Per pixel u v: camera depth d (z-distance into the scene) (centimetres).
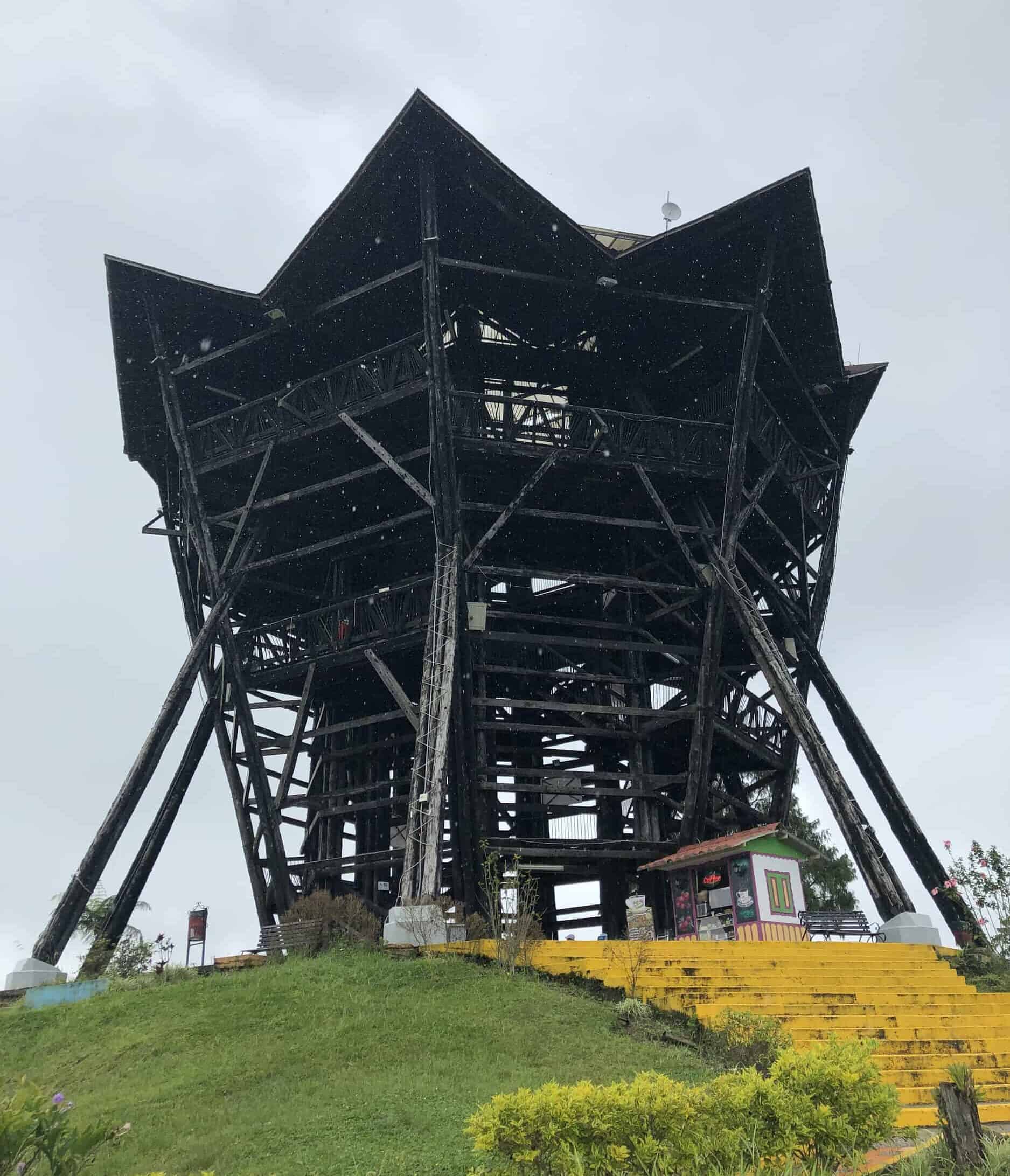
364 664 2956
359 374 2853
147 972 1994
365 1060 1263
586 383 3409
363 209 2780
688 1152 738
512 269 2995
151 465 3438
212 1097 1171
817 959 1853
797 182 2770
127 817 2597
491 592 3353
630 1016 1419
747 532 3331
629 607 3138
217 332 3114
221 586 3008
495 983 1591
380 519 3225
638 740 2962
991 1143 809
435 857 2266
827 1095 804
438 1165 888
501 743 3531
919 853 3047
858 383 3403
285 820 3011
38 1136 724
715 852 2142
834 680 3303
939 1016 1590
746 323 2991
